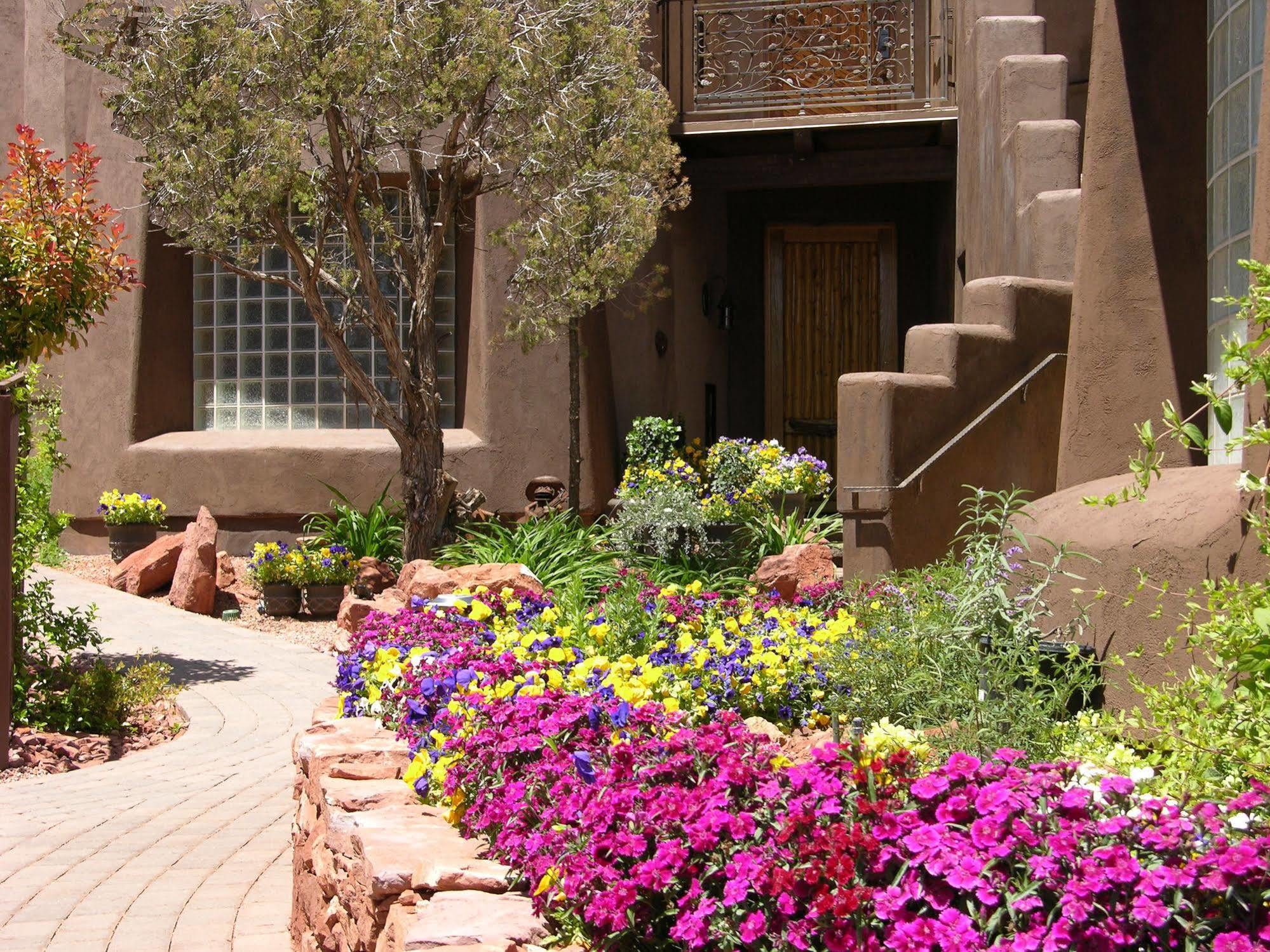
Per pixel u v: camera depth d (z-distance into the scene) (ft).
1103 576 16.63
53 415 42.98
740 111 48.49
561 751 10.70
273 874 17.56
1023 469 28.32
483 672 14.12
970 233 41.06
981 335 27.50
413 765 13.01
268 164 34.19
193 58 34.91
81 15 36.60
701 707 16.60
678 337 51.67
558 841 9.41
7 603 24.93
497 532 41.01
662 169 39.81
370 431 47.37
